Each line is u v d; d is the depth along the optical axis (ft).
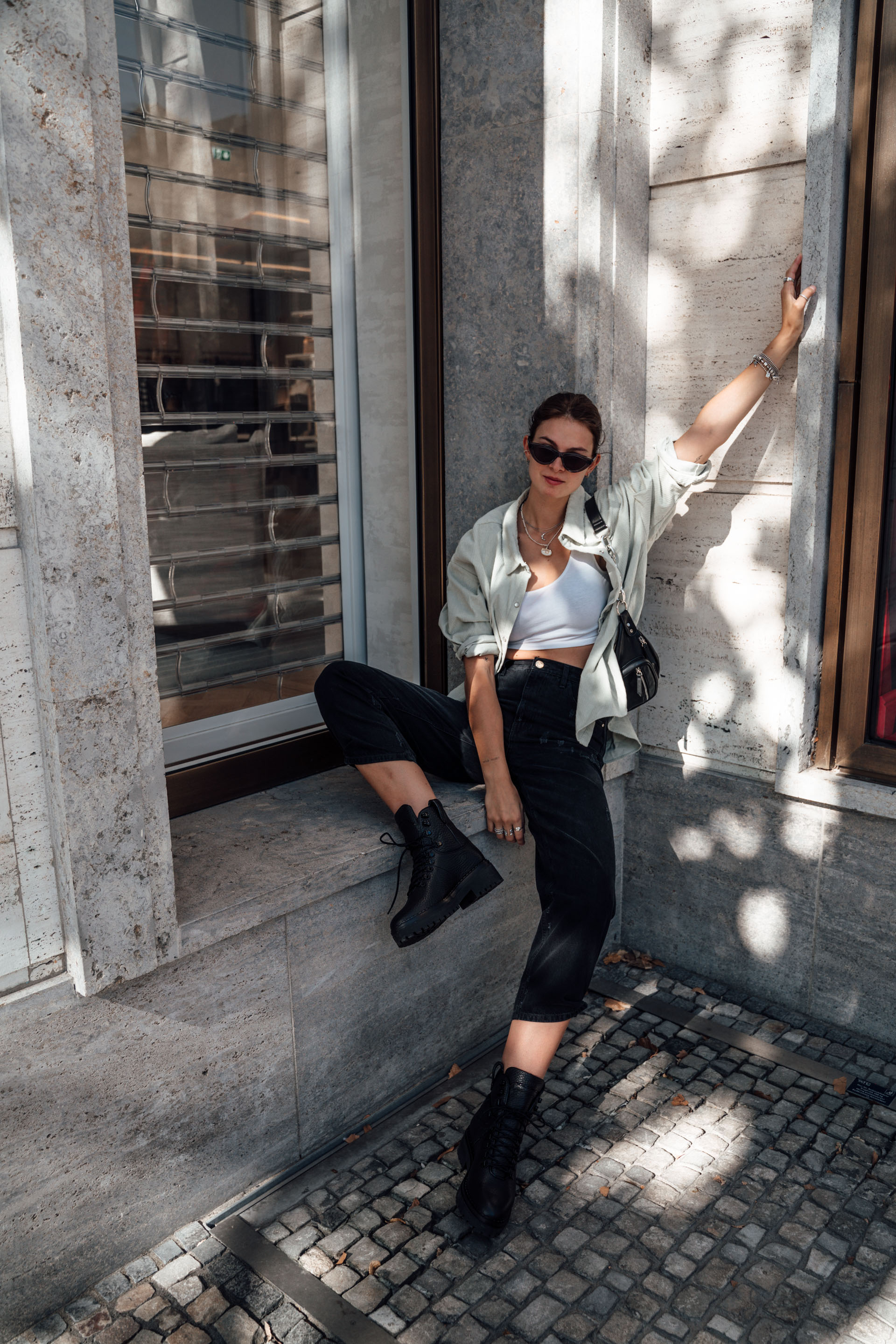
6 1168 6.02
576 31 8.56
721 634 9.50
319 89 9.24
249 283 9.01
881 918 8.82
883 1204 7.16
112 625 5.81
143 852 6.18
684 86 8.93
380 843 7.95
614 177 8.83
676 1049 8.99
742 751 9.56
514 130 9.10
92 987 6.04
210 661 9.20
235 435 9.11
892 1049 8.96
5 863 5.74
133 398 5.78
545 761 8.30
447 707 8.90
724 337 9.10
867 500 8.50
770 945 9.66
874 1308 6.30
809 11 8.13
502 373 9.62
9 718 5.62
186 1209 7.07
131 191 8.06
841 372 8.41
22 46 4.97
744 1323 6.20
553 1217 7.06
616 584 8.54
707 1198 7.22
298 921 7.43
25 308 5.14
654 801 10.27
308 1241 6.92
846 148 8.05
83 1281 6.54
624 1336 6.12
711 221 8.99
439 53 9.46
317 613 10.13
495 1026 9.50
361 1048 8.15
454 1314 6.28
